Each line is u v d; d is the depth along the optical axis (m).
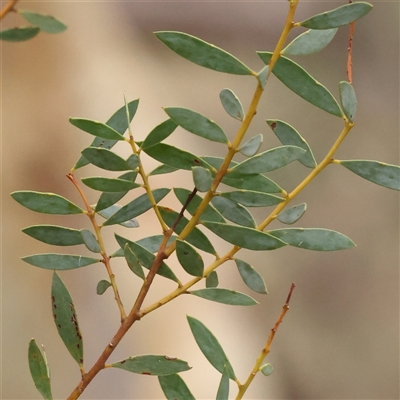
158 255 0.58
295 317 1.08
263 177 0.58
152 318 0.93
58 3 1.04
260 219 1.08
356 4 0.56
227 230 0.58
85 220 0.96
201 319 0.96
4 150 0.97
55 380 0.88
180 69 1.14
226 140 0.57
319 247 0.59
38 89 1.02
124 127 0.60
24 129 0.99
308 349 1.07
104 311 0.91
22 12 0.54
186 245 0.57
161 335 0.93
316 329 1.09
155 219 0.95
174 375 0.59
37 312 0.93
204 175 0.57
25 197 0.59
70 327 0.59
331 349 1.09
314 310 1.10
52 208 0.59
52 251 0.94
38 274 0.94
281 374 1.03
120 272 0.93
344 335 1.11
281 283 1.09
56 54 1.04
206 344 0.60
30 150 0.98
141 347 0.91
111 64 1.08
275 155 0.57
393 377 1.10
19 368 0.89
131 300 0.92
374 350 1.11
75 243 0.60
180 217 0.58
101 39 1.09
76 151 1.00
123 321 0.58
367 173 0.58
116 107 1.05
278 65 0.58
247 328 1.03
